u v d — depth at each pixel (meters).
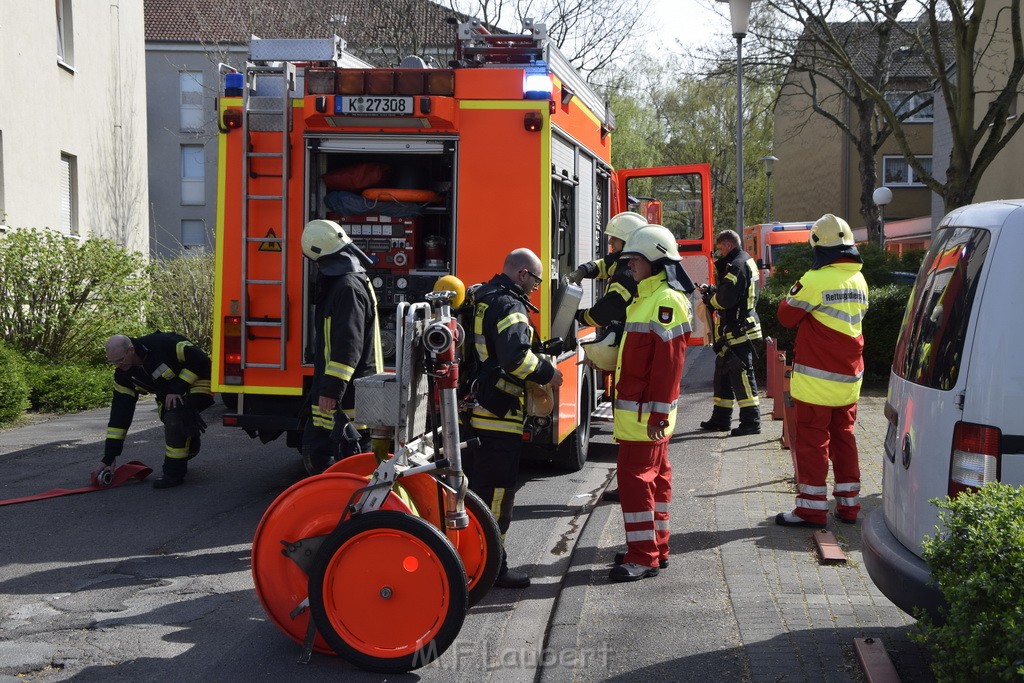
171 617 5.21
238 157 7.30
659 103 47.16
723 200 47.59
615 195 11.71
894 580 4.04
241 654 4.71
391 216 7.53
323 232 6.09
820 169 41.19
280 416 7.43
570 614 5.03
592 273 7.81
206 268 16.78
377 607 4.40
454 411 4.63
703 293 10.18
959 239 4.20
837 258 6.38
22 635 4.94
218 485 8.28
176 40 35.75
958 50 13.28
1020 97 17.98
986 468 3.77
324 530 4.55
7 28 15.55
